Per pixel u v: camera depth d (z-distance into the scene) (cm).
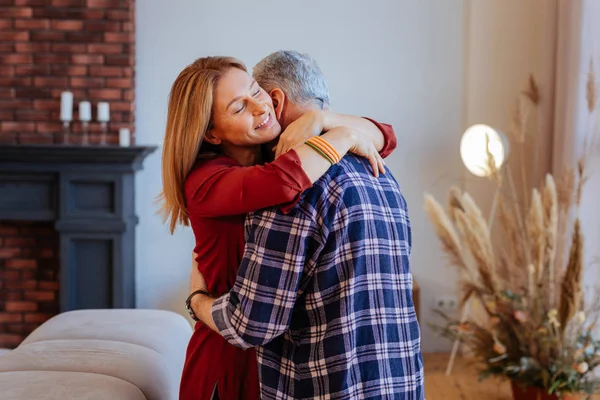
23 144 427
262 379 142
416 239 468
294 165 131
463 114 460
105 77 457
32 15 455
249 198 133
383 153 159
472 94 449
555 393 336
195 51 464
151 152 446
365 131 154
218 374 156
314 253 133
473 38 446
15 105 460
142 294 475
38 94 459
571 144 383
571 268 328
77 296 448
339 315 134
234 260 149
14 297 471
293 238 131
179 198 151
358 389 136
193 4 462
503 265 372
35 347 217
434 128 462
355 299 135
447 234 351
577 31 380
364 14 459
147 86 466
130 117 457
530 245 361
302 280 135
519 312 333
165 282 474
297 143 142
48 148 429
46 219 445
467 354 455
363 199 138
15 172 442
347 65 462
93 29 454
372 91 462
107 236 443
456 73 459
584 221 375
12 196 445
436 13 457
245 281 134
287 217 132
